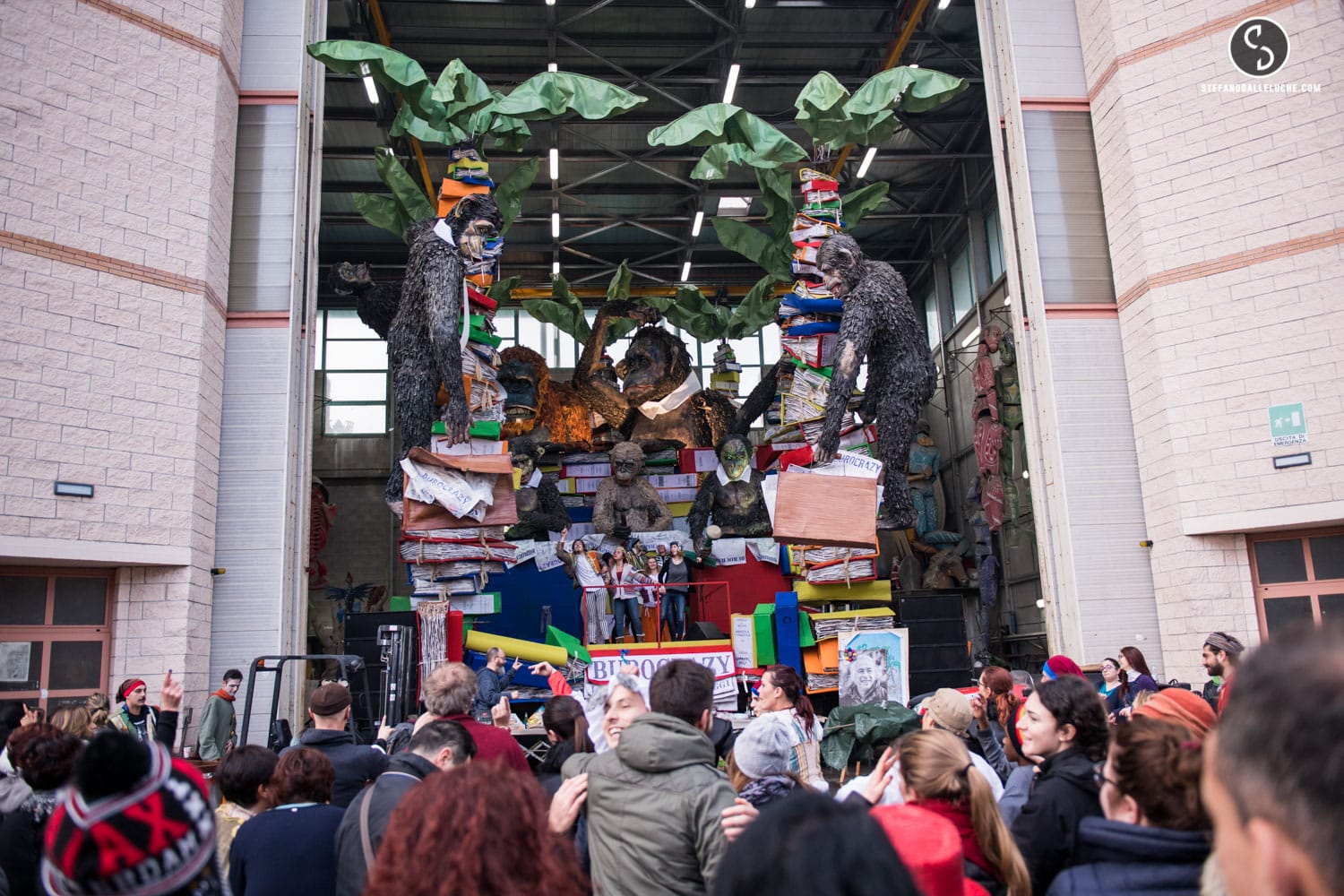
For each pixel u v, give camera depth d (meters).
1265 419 13.58
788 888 1.43
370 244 29.55
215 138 13.98
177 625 12.72
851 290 13.99
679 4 22.20
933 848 2.59
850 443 14.55
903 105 16.02
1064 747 4.01
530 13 22.19
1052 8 16.78
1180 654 14.28
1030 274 16.02
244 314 14.71
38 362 11.84
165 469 12.78
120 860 2.69
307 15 15.81
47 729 4.43
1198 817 2.86
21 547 11.42
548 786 4.87
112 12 13.12
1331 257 13.38
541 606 17.22
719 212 28.70
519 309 32.50
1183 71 14.75
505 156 26.06
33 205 12.05
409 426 13.91
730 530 18.11
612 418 21.83
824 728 11.05
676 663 4.07
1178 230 14.52
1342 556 13.55
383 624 13.79
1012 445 23.86
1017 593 24.41
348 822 3.94
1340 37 13.64
